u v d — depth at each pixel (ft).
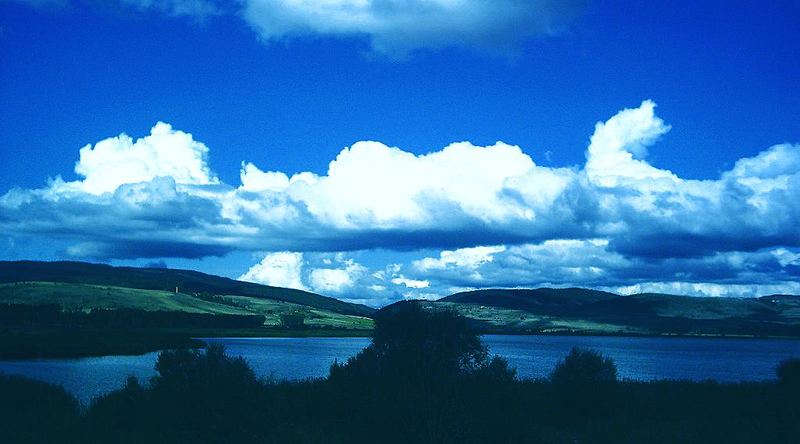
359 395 106.52
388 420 87.51
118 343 493.36
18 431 88.43
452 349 105.19
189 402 85.61
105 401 113.91
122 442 83.56
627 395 131.75
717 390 151.84
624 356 566.36
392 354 105.50
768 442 84.02
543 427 100.78
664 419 111.14
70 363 330.95
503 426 84.48
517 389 104.12
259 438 84.07
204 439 82.69
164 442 82.94
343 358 407.23
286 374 271.69
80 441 83.25
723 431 92.32
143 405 104.42
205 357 102.89
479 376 101.60
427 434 81.25
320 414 107.45
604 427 103.60
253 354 465.47
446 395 85.10
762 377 317.63
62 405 122.52
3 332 548.31
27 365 315.37
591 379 127.34
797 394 134.21
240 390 85.87
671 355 607.78
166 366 112.47
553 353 548.72
